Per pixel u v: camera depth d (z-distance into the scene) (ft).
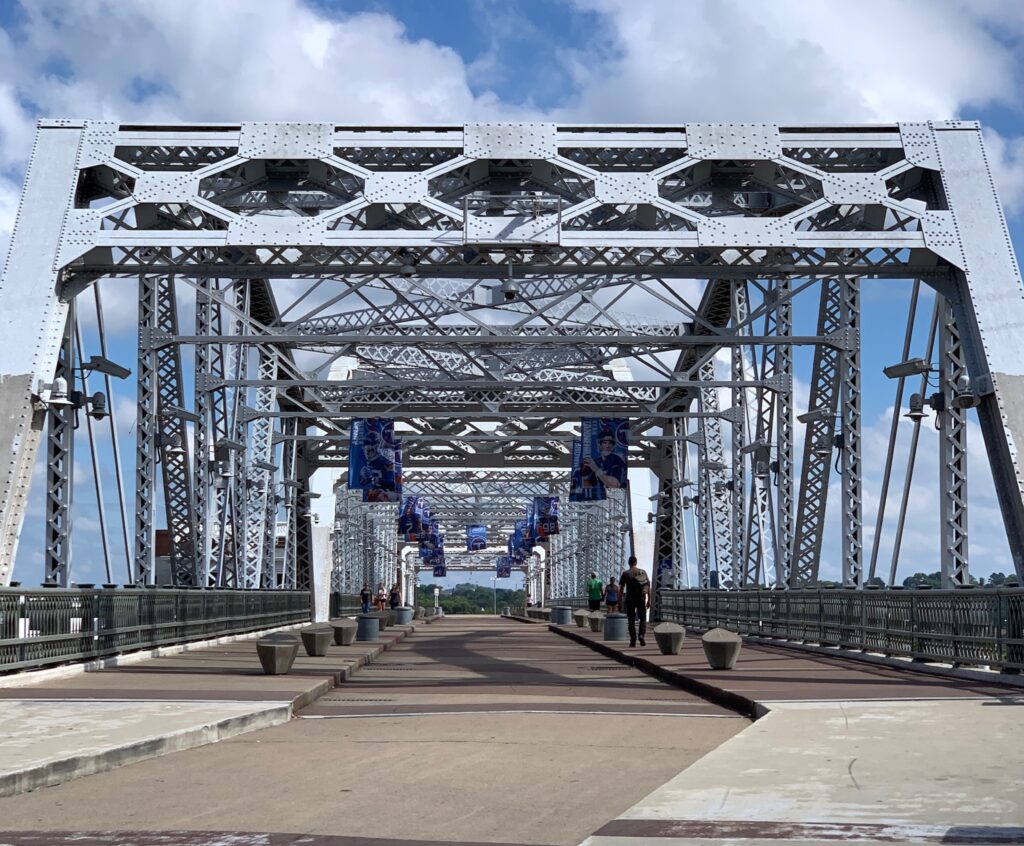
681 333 135.74
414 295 125.80
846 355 96.99
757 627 101.81
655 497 179.63
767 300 106.01
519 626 211.61
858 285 97.45
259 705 43.32
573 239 66.54
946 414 75.72
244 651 86.99
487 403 135.03
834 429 102.53
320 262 69.15
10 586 55.57
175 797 26.45
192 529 104.06
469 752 33.94
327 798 26.23
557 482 240.53
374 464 126.21
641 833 20.77
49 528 72.13
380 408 172.04
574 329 133.80
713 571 143.84
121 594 70.18
